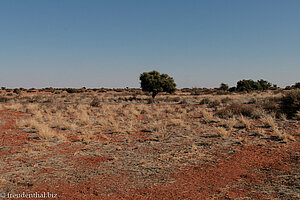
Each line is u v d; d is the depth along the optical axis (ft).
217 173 19.88
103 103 106.93
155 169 21.59
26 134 37.29
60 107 84.17
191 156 25.16
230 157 24.31
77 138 35.83
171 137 35.12
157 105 95.96
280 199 14.46
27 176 19.99
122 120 53.52
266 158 23.34
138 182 18.57
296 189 15.71
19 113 63.67
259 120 47.65
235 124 42.75
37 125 41.45
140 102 112.68
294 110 49.93
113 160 24.79
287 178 17.83
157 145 30.76
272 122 40.78
